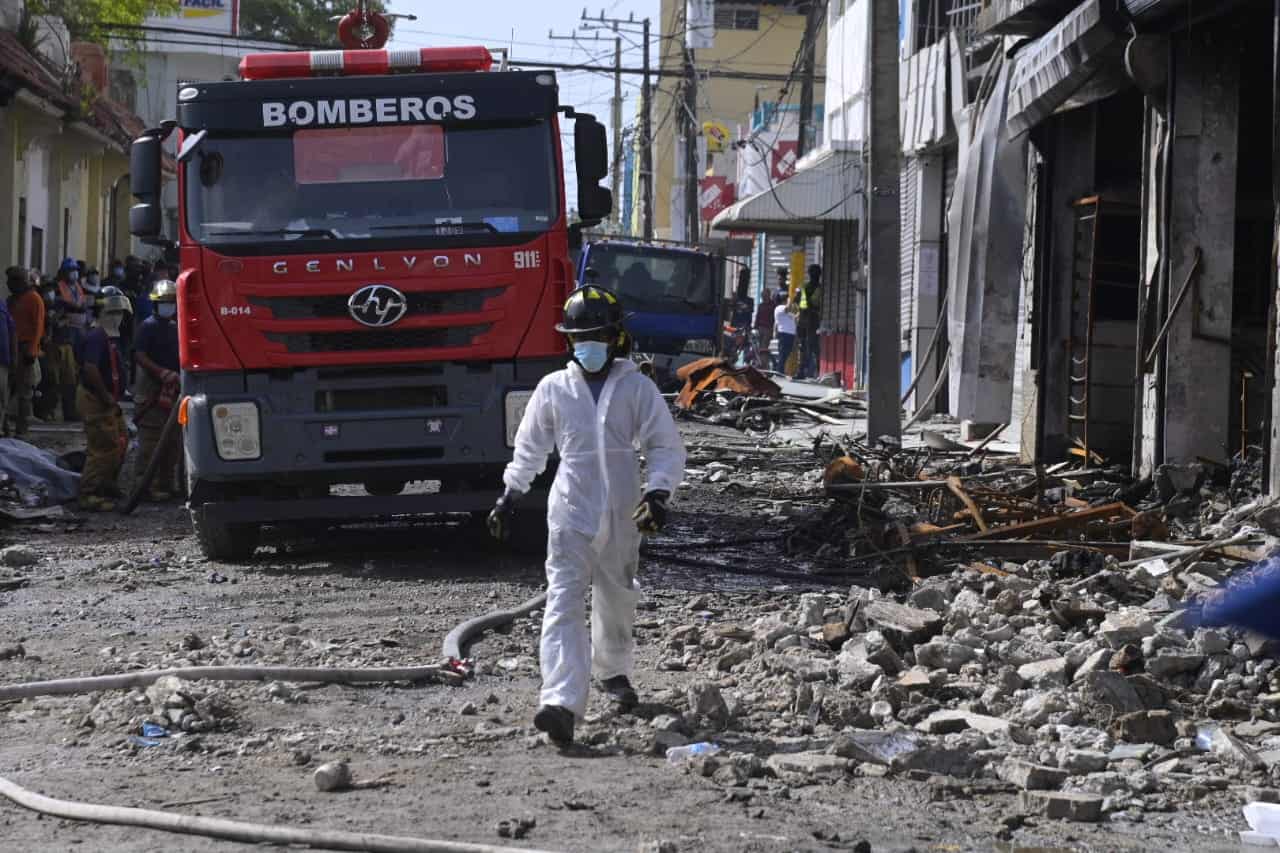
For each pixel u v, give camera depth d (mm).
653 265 32594
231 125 11930
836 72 45156
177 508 15867
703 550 12938
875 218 19672
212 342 11695
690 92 51312
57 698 7801
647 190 61312
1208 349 14562
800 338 41562
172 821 5598
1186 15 14102
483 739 6988
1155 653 8195
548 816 5789
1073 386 18391
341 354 11727
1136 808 6051
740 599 10688
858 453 17031
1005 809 6020
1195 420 14578
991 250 18250
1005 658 8266
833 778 6375
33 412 25453
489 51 12469
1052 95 16562
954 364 18922
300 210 11852
